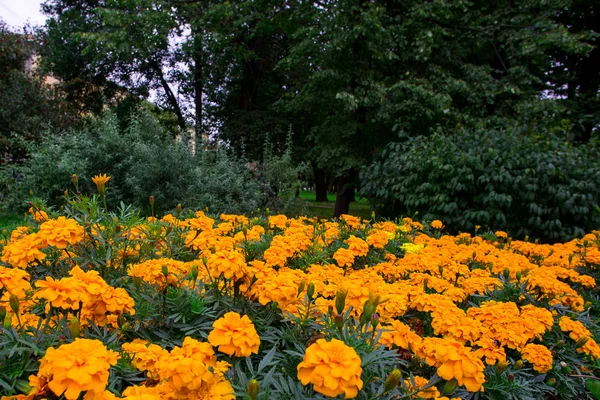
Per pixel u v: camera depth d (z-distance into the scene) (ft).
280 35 52.24
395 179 22.74
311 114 47.14
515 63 33.30
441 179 20.54
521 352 7.05
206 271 7.34
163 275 6.68
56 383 3.58
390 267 10.05
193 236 10.09
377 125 32.68
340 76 31.58
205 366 4.07
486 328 6.79
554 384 7.15
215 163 29.89
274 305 6.11
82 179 25.81
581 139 37.22
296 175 32.22
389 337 6.02
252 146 47.19
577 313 8.74
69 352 3.75
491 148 20.72
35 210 9.95
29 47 37.19
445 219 19.85
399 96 30.86
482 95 30.68
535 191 19.17
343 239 13.24
